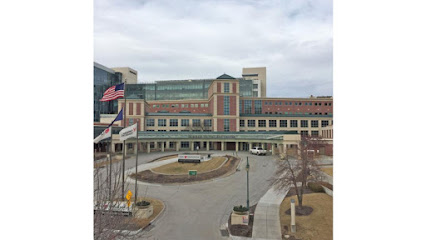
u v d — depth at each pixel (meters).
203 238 19.89
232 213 22.28
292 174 25.62
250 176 38.12
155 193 30.55
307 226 20.92
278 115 76.06
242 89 99.88
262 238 19.70
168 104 93.06
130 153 60.50
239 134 64.50
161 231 20.92
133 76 110.31
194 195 29.78
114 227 15.18
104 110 91.69
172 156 55.91
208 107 89.88
